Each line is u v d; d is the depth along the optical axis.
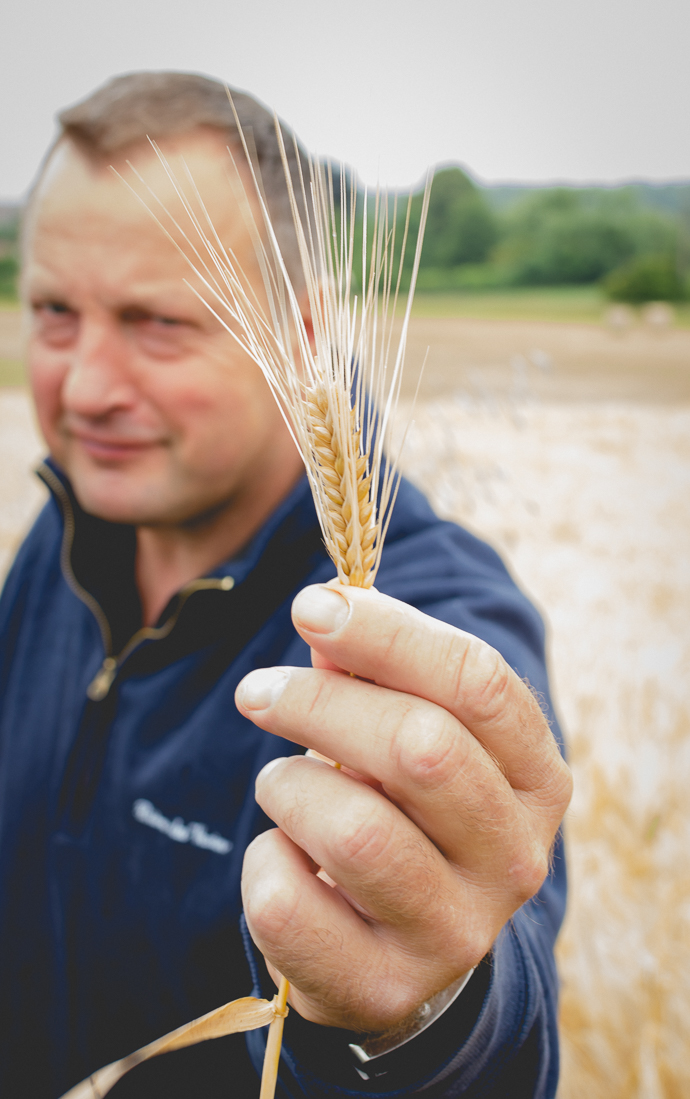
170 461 0.53
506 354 7.90
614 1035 0.89
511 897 0.30
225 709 0.55
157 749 0.57
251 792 0.52
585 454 4.09
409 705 0.28
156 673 0.59
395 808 0.28
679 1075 0.83
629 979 0.95
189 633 0.58
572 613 2.26
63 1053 0.59
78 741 0.61
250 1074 0.51
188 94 0.48
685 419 5.10
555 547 2.79
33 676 0.69
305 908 0.29
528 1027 0.34
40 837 0.62
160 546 0.64
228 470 0.54
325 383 0.29
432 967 0.30
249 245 0.49
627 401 6.05
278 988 0.33
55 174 0.49
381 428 0.29
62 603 0.72
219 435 0.52
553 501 3.24
